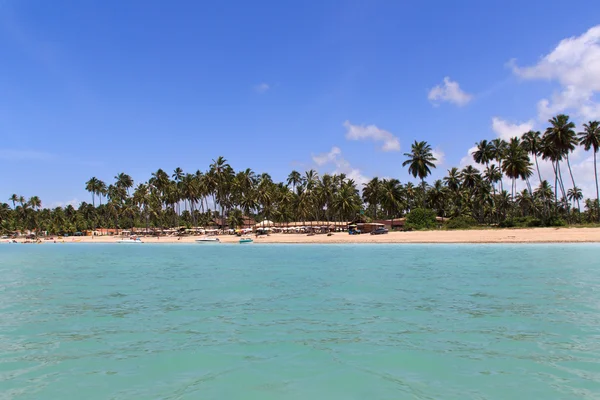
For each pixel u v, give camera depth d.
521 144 87.38
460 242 59.34
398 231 86.38
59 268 35.69
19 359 10.64
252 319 14.69
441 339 11.82
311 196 112.69
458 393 8.10
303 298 18.66
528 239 56.97
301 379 8.95
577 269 27.50
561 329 12.67
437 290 20.14
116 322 14.57
